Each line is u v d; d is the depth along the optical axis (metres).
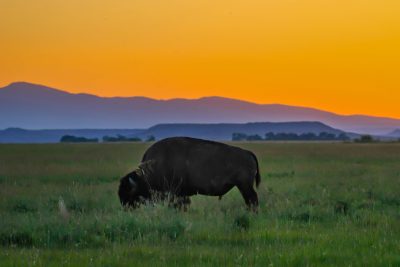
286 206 52.22
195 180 54.44
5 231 39.69
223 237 39.06
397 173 94.69
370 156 162.38
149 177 54.53
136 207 53.34
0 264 31.31
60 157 153.88
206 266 31.20
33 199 60.66
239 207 53.50
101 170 104.38
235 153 55.03
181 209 53.41
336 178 85.62
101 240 37.91
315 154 176.12
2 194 66.00
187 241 38.12
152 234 38.81
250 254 33.72
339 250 34.75
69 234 38.78
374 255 33.34
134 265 31.59
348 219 46.12
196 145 55.12
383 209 52.25
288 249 35.16
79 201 57.44
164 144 55.38
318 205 53.03
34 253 34.25
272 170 104.38
